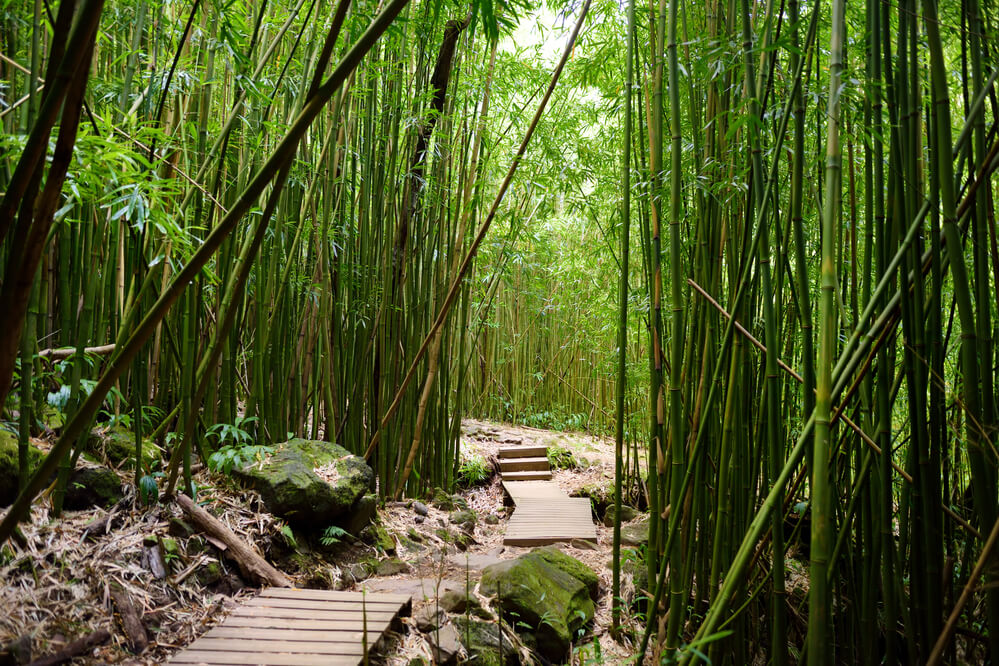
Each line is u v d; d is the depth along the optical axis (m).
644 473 4.50
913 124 1.44
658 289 2.09
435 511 3.45
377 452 3.35
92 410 1.24
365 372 3.29
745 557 1.28
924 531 1.40
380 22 1.14
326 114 3.13
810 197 2.40
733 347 1.82
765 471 2.21
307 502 2.45
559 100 3.82
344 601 2.04
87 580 1.74
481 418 6.54
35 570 1.67
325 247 2.97
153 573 1.89
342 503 2.56
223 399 2.65
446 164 3.56
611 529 3.66
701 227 2.15
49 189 1.06
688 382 2.24
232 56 2.01
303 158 2.88
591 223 5.68
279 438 2.96
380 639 1.82
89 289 1.89
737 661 1.82
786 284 2.63
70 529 1.88
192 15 1.78
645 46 2.54
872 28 1.48
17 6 1.78
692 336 2.22
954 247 1.22
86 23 0.97
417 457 3.61
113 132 1.61
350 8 2.44
